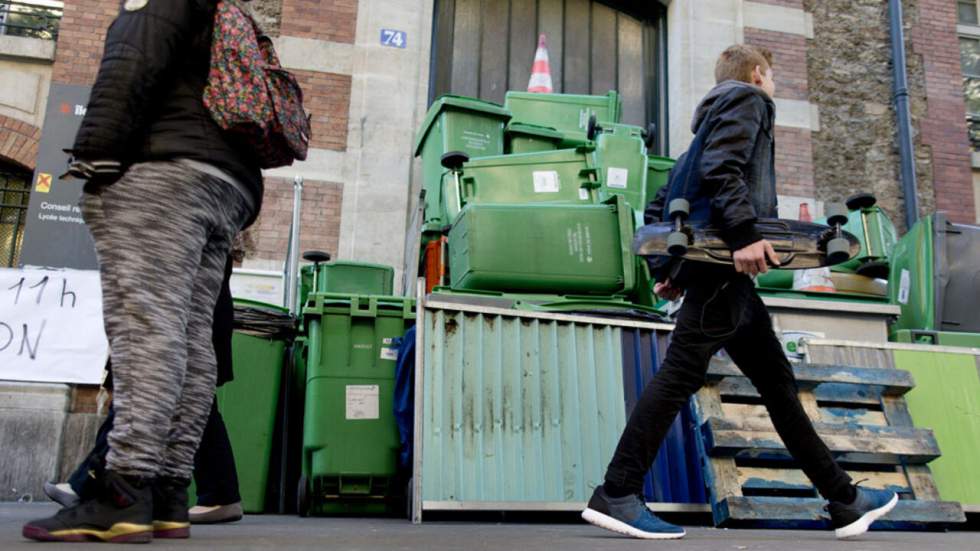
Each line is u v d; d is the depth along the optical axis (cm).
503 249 504
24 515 404
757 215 311
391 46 800
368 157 770
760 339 315
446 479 409
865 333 543
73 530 222
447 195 581
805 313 538
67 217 712
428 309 433
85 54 753
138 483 226
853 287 620
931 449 432
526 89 870
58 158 723
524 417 432
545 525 390
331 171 762
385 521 421
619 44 902
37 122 738
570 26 895
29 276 599
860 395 455
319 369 472
